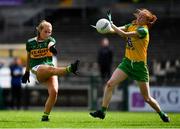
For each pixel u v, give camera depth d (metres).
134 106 47.88
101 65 53.66
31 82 50.25
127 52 24.67
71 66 23.50
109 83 24.72
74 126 21.97
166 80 48.16
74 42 71.50
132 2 76.00
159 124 24.00
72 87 49.84
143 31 24.03
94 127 21.53
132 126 22.45
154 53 68.69
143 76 24.77
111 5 76.00
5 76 52.41
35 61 24.58
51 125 22.34
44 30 24.31
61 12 76.94
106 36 71.81
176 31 72.00
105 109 24.91
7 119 26.89
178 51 68.88
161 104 47.97
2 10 77.56
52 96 24.62
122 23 73.00
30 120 25.88
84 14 76.06
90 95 49.31
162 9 75.25
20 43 73.12
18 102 49.91
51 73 23.94
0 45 67.88
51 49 24.33
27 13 77.00
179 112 46.41
